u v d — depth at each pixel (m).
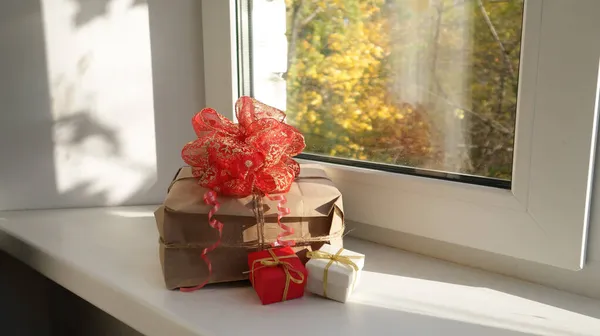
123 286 0.85
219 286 0.85
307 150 1.10
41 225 1.07
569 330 0.76
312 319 0.78
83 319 1.24
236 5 1.10
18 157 1.11
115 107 1.14
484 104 0.88
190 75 1.17
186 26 1.15
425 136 0.95
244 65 1.13
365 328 0.76
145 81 1.14
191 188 0.85
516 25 0.84
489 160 0.89
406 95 0.96
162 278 0.88
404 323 0.77
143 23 1.12
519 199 0.85
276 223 0.84
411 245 0.98
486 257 0.91
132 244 0.99
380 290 0.85
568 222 0.82
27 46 1.08
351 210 1.02
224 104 1.13
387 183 0.97
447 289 0.86
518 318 0.79
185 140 1.18
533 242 0.85
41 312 1.19
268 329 0.75
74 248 0.98
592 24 0.77
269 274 0.80
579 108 0.79
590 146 0.79
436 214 0.93
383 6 0.96
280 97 1.11
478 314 0.79
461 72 0.90
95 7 1.10
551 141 0.81
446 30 0.90
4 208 1.13
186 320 0.77
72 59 1.10
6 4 1.06
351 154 1.04
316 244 0.86
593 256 0.83
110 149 1.15
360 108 1.02
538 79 0.81
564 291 0.85
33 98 1.10
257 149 0.84
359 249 0.99
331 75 1.04
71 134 1.13
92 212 1.14
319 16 1.04
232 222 0.83
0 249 1.07
